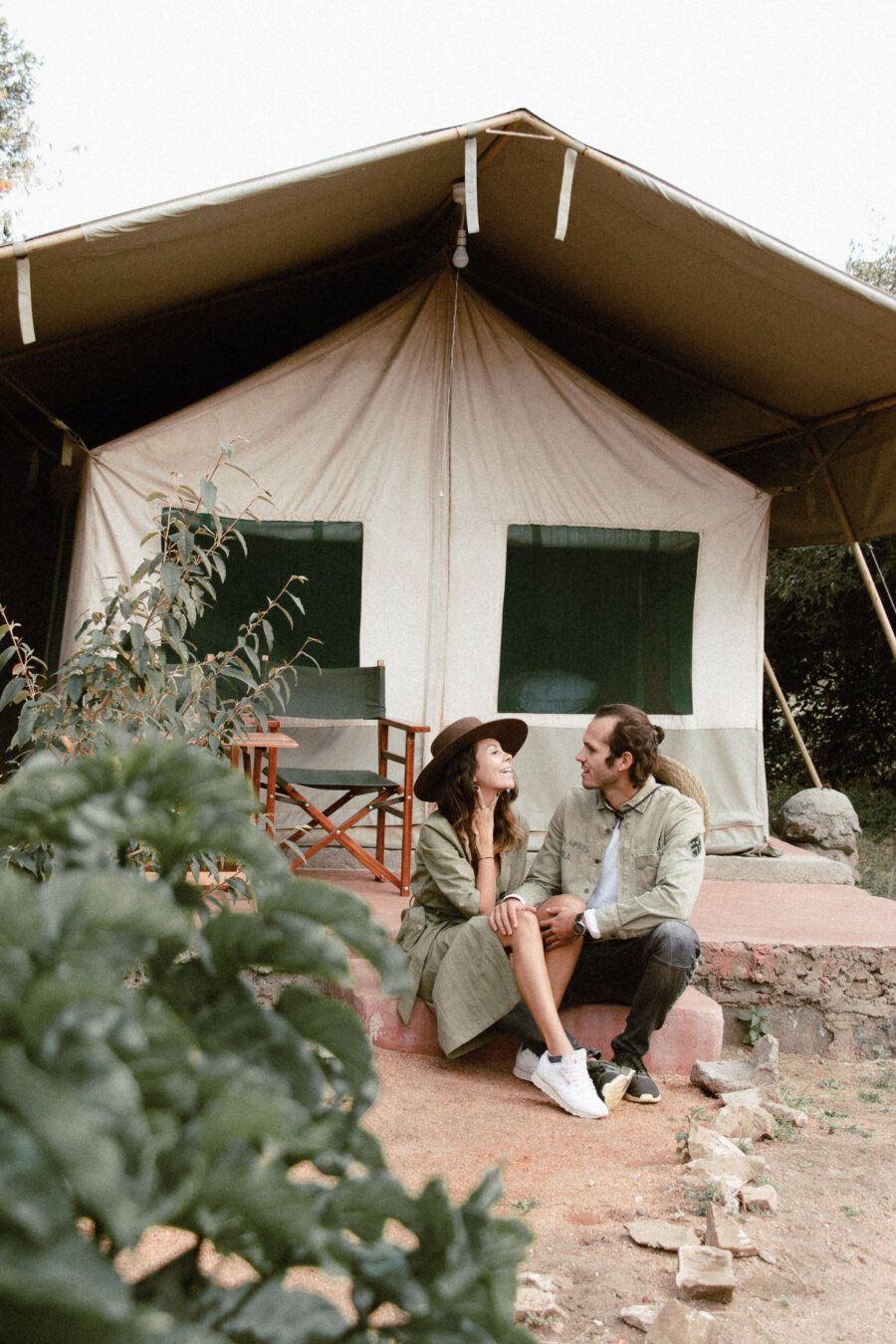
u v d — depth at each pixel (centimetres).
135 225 439
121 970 79
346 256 636
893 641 698
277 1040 92
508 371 604
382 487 587
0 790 89
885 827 1030
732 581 626
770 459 770
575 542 609
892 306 506
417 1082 370
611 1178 300
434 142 464
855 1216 286
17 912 74
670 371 711
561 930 367
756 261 506
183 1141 73
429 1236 88
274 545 570
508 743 402
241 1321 85
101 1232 77
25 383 671
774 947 441
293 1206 75
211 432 556
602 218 527
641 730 378
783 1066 429
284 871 93
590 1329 223
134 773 94
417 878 402
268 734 480
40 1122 58
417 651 593
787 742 1291
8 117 1448
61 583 765
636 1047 369
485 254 649
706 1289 235
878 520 688
